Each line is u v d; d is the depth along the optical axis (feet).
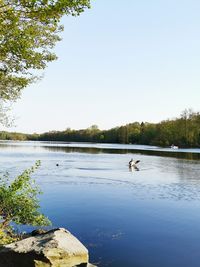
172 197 97.09
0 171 146.20
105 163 205.46
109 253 51.03
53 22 46.96
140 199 93.66
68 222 68.28
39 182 121.80
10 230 55.52
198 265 47.47
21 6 43.83
